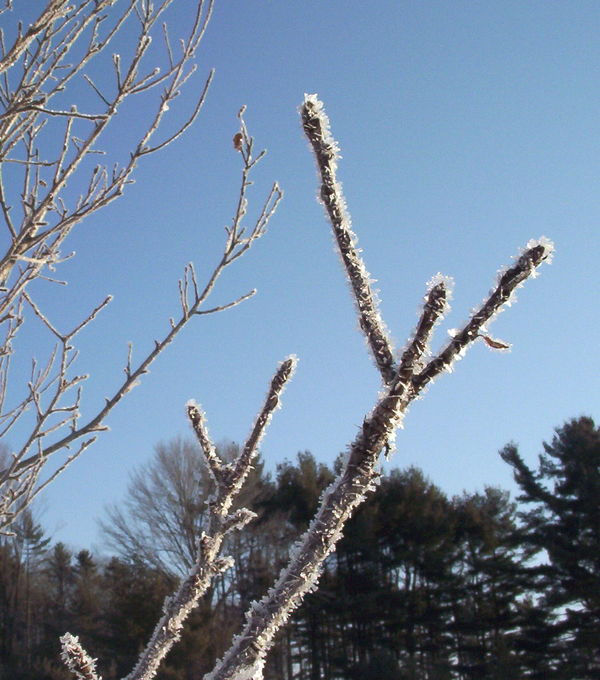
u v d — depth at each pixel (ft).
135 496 81.30
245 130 10.63
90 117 10.63
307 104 6.81
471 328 6.08
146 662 7.88
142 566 82.64
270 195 10.72
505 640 98.17
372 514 100.22
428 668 96.22
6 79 10.98
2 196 10.64
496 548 108.37
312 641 99.91
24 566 102.12
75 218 10.68
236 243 10.41
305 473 97.25
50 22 10.62
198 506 80.23
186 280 10.13
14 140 11.01
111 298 10.66
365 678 90.27
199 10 11.43
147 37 11.01
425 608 102.99
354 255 6.59
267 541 89.45
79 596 100.63
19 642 97.81
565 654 91.20
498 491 119.34
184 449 82.23
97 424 9.83
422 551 105.29
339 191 6.74
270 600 6.29
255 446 8.63
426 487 110.52
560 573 94.68
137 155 11.00
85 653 7.28
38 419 9.85
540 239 6.10
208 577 8.20
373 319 6.45
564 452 96.12
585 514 93.35
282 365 8.74
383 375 6.29
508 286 6.09
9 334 11.08
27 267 10.79
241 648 6.25
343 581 100.32
